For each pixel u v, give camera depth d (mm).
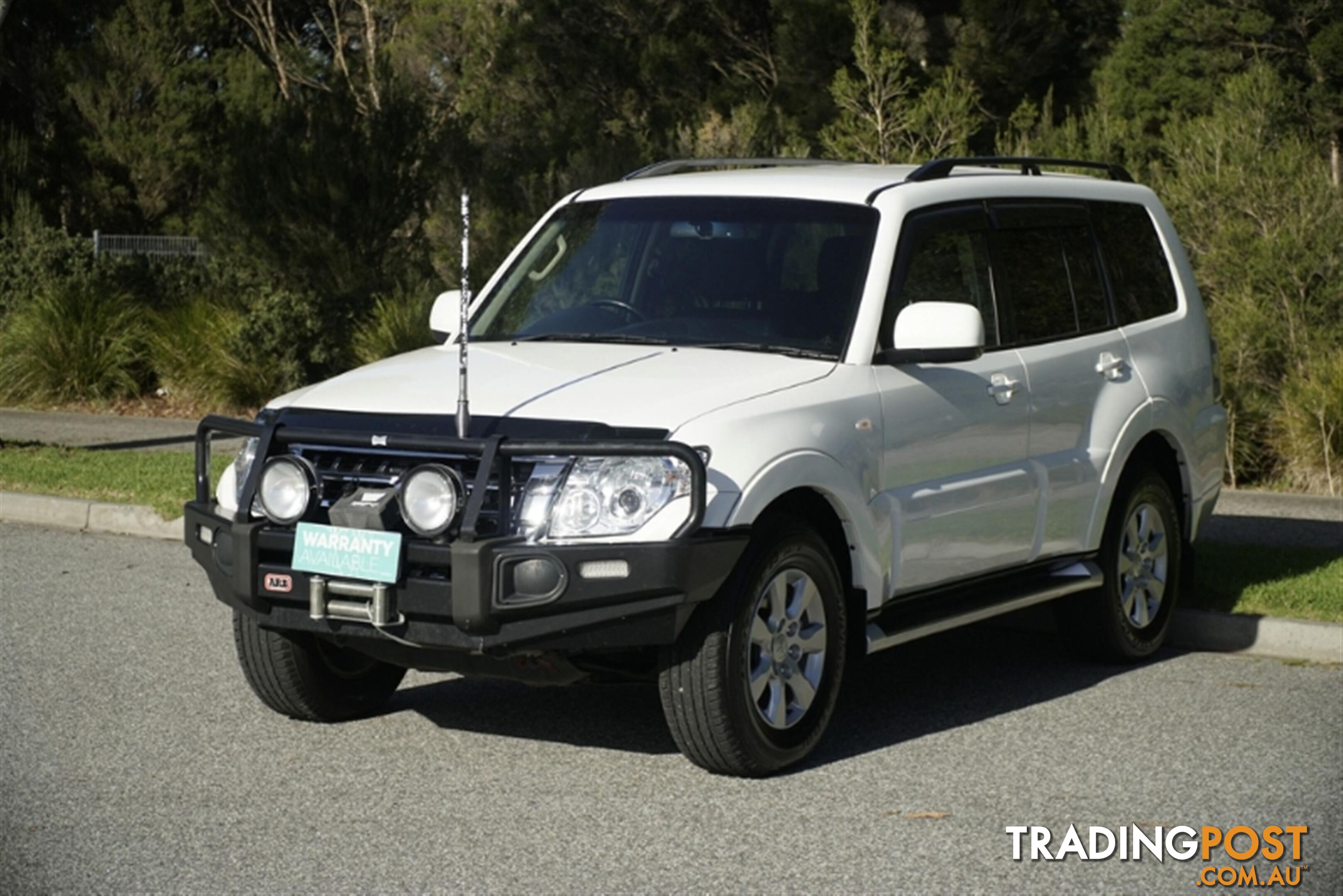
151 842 5406
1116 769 6340
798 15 32688
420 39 44469
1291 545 10773
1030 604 7328
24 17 44312
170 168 43000
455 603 5609
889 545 6535
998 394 7133
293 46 47969
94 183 42969
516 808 5801
